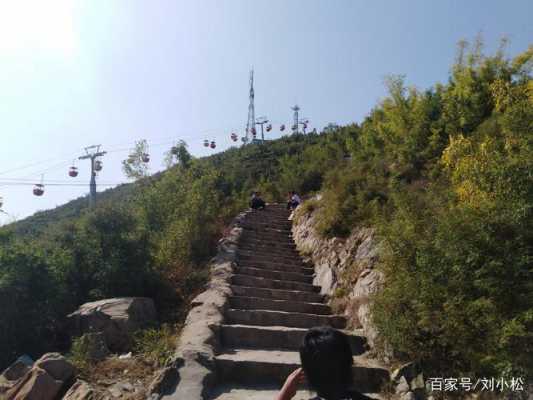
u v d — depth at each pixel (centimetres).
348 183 1002
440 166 827
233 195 2342
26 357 576
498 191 404
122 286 781
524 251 373
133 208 1199
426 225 508
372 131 1366
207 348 535
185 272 891
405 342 489
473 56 976
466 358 425
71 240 859
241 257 1016
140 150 1441
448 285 425
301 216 1292
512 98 565
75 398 448
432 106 1016
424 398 452
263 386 500
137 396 445
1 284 645
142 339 600
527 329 359
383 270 553
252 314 686
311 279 943
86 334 587
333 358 177
